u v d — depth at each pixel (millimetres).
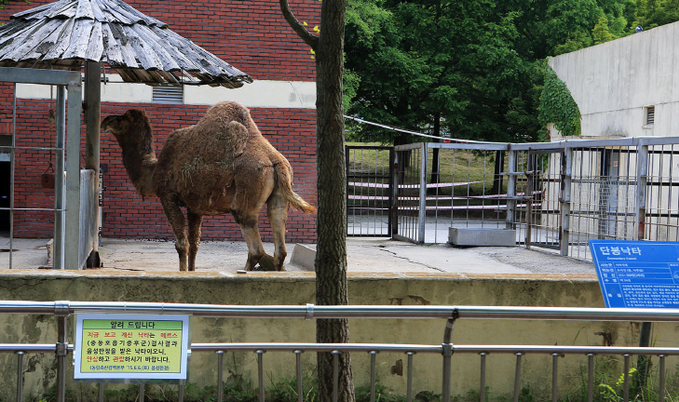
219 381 3455
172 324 3250
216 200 7965
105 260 11000
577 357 5258
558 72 23672
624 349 3643
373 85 29547
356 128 31719
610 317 3475
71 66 8305
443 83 31797
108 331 3213
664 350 3637
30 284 4777
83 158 14391
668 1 38344
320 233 4098
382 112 30672
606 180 12633
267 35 15156
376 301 5047
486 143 15422
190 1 14945
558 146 13430
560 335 5230
